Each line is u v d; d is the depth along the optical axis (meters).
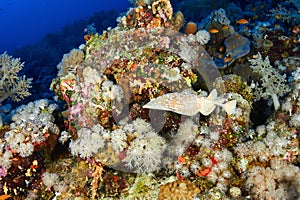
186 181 3.72
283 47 6.39
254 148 3.76
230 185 3.70
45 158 4.62
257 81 5.66
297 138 3.84
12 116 5.21
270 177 3.50
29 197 4.17
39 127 4.45
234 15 9.76
